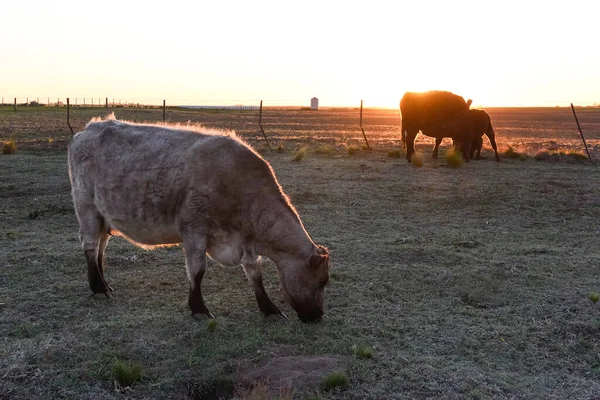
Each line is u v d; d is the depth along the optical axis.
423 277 8.18
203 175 6.34
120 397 4.82
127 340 5.89
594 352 5.86
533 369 5.49
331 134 38.53
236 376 5.27
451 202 13.64
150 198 6.58
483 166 20.02
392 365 5.45
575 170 18.94
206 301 7.21
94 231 7.20
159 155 6.63
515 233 10.95
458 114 21.03
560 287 7.77
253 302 7.24
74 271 8.31
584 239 10.53
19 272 8.19
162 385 5.03
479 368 5.46
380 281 8.00
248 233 6.47
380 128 48.97
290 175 17.39
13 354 5.45
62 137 30.56
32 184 15.32
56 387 4.91
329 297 7.36
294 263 6.32
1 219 11.76
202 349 5.73
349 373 5.24
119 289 7.62
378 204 13.48
